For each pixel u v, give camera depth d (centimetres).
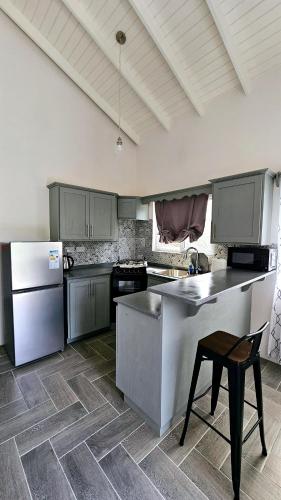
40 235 319
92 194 332
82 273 309
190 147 336
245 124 274
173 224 353
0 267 282
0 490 130
